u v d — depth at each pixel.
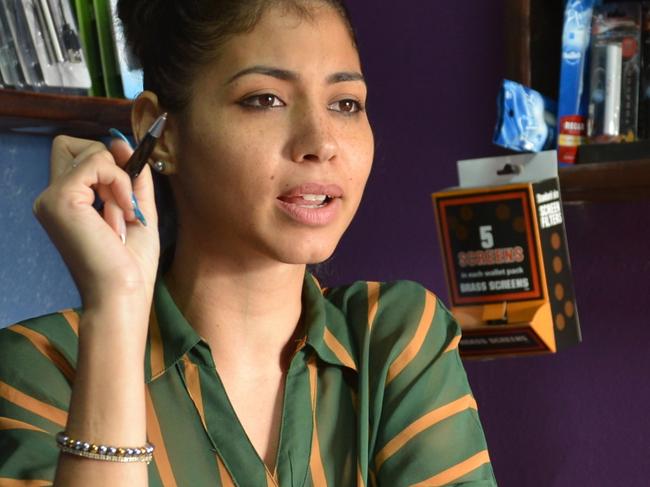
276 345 1.15
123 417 0.92
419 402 1.21
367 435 1.16
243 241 1.11
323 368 1.17
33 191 2.09
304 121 1.08
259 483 1.09
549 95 2.04
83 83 1.81
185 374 1.11
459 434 1.22
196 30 1.10
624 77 1.93
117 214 0.98
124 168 1.01
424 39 2.34
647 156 1.87
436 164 2.34
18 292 2.07
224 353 1.13
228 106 1.09
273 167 1.08
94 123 1.79
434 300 1.30
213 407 1.10
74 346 1.13
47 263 2.12
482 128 2.28
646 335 2.11
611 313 2.14
